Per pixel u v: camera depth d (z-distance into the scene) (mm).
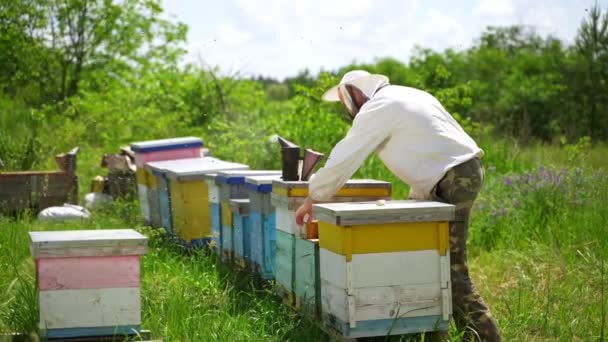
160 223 7457
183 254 6418
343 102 4648
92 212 8523
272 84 39969
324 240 3994
